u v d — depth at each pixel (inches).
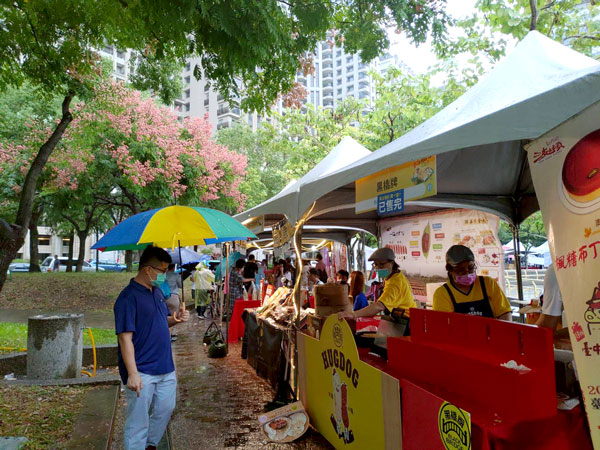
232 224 156.3
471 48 382.0
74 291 594.6
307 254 732.7
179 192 676.1
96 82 365.7
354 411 131.0
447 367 99.3
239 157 800.9
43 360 229.9
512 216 235.8
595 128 66.6
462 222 279.1
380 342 152.6
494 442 77.0
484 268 261.6
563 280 72.2
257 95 210.5
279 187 1215.6
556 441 79.4
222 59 177.9
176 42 181.3
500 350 92.4
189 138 743.7
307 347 174.6
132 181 607.2
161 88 370.6
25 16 197.0
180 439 164.7
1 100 642.8
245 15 147.0
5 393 193.5
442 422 88.3
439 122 114.1
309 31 189.6
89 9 178.9
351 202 221.0
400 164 113.7
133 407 125.6
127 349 124.0
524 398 78.9
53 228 1218.6
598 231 63.9
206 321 486.0
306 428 163.0
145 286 133.1
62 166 601.3
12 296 557.3
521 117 79.7
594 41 332.8
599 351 63.3
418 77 454.9
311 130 719.7
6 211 788.0
